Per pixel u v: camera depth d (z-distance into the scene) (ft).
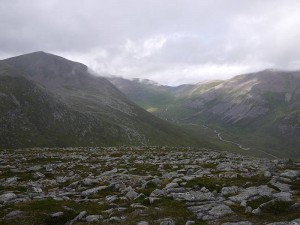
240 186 76.33
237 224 49.90
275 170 100.32
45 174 112.16
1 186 88.12
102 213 58.59
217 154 197.88
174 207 60.64
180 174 96.22
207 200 65.00
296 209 55.88
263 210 56.29
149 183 82.48
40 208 59.93
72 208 61.36
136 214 56.85
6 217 54.75
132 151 218.59
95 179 91.56
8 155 189.26
